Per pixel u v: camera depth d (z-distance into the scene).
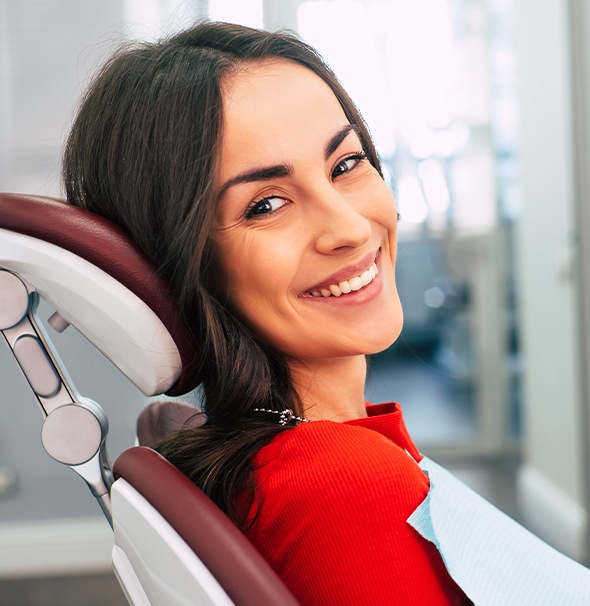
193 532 0.55
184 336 0.65
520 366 3.45
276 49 0.67
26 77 2.64
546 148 2.87
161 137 0.64
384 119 3.26
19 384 2.71
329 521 0.58
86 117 0.70
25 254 0.61
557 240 2.81
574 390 2.72
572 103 2.53
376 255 0.72
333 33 3.07
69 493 2.75
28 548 2.73
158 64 0.67
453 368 3.55
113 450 2.68
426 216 3.38
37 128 2.65
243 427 0.66
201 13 2.44
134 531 0.58
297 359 0.71
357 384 0.75
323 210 0.65
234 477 0.61
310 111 0.66
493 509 0.76
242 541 0.55
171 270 0.65
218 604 0.53
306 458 0.60
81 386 2.67
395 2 3.14
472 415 3.56
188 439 0.68
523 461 3.48
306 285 0.67
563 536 2.77
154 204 0.65
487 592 0.61
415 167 3.33
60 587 2.60
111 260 0.62
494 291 3.45
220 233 0.65
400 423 0.71
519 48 3.05
